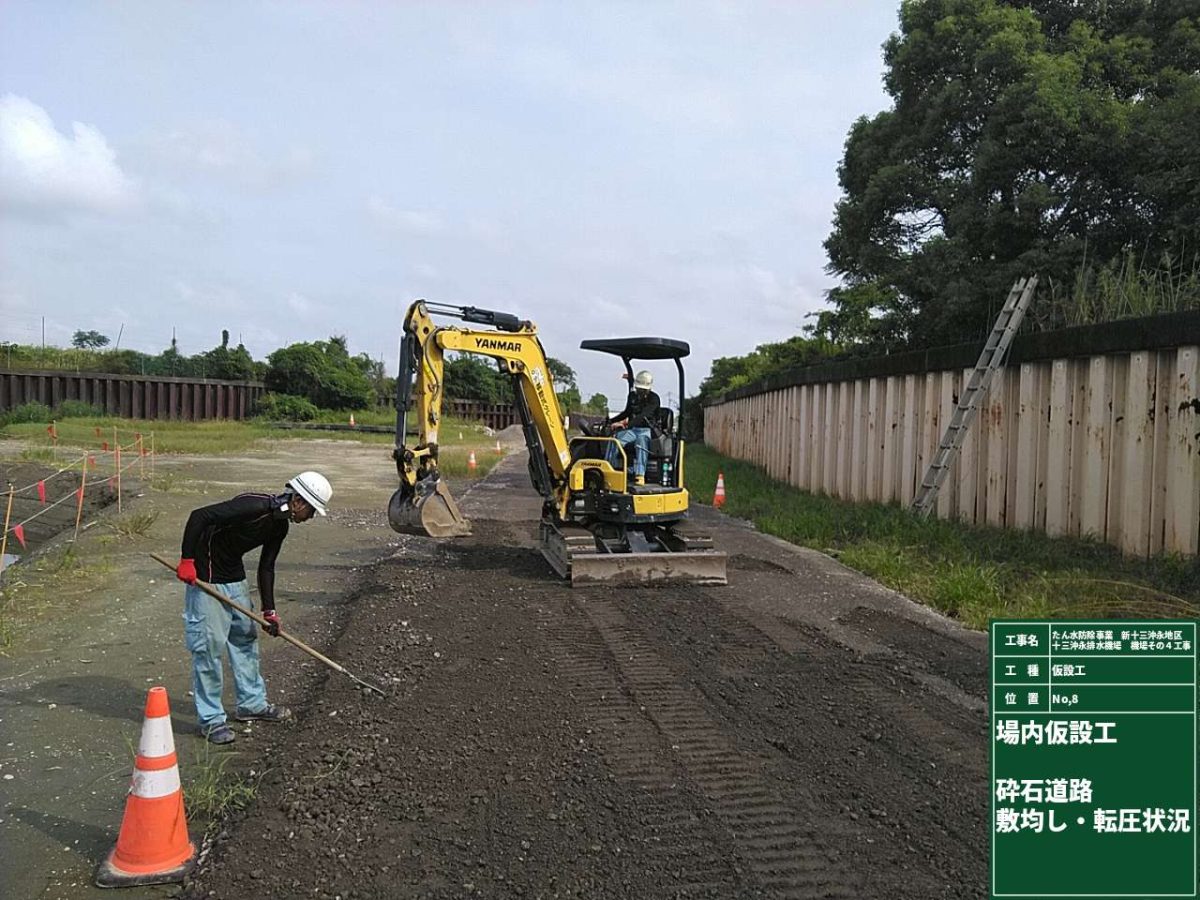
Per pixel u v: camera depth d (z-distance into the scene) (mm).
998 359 11711
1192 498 8734
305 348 46969
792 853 3895
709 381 43500
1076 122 13586
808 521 13344
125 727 5484
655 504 9766
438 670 6234
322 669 6520
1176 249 12758
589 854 3857
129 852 3824
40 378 35875
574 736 5098
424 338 9031
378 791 4410
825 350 22031
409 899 3539
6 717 5609
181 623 7703
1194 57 15117
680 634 7250
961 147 16047
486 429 49656
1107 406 9961
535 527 13266
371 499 16172
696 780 4574
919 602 8727
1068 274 13461
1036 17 16125
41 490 13062
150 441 25406
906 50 16734
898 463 15117
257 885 3648
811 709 5594
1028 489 11398
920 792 4496
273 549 5461
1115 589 8266
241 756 5090
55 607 8117
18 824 4301
